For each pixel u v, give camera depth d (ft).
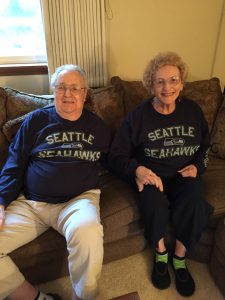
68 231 4.01
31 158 4.75
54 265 4.70
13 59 6.71
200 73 7.31
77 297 4.03
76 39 6.01
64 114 4.58
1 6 6.33
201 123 5.09
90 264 3.85
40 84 6.75
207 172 5.66
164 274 4.87
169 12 6.47
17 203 4.57
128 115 5.07
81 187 4.61
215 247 4.79
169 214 4.82
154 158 5.00
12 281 3.94
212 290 4.82
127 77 7.06
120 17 6.31
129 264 5.31
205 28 6.77
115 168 5.08
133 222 4.96
